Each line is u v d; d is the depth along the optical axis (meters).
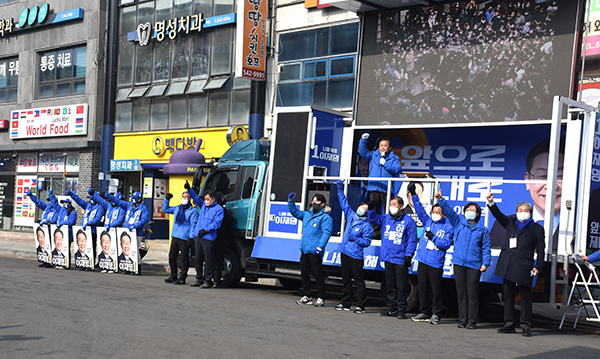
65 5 24.86
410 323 8.55
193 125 20.78
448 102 10.41
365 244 9.23
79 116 24.02
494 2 10.12
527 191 10.34
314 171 10.59
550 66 9.55
